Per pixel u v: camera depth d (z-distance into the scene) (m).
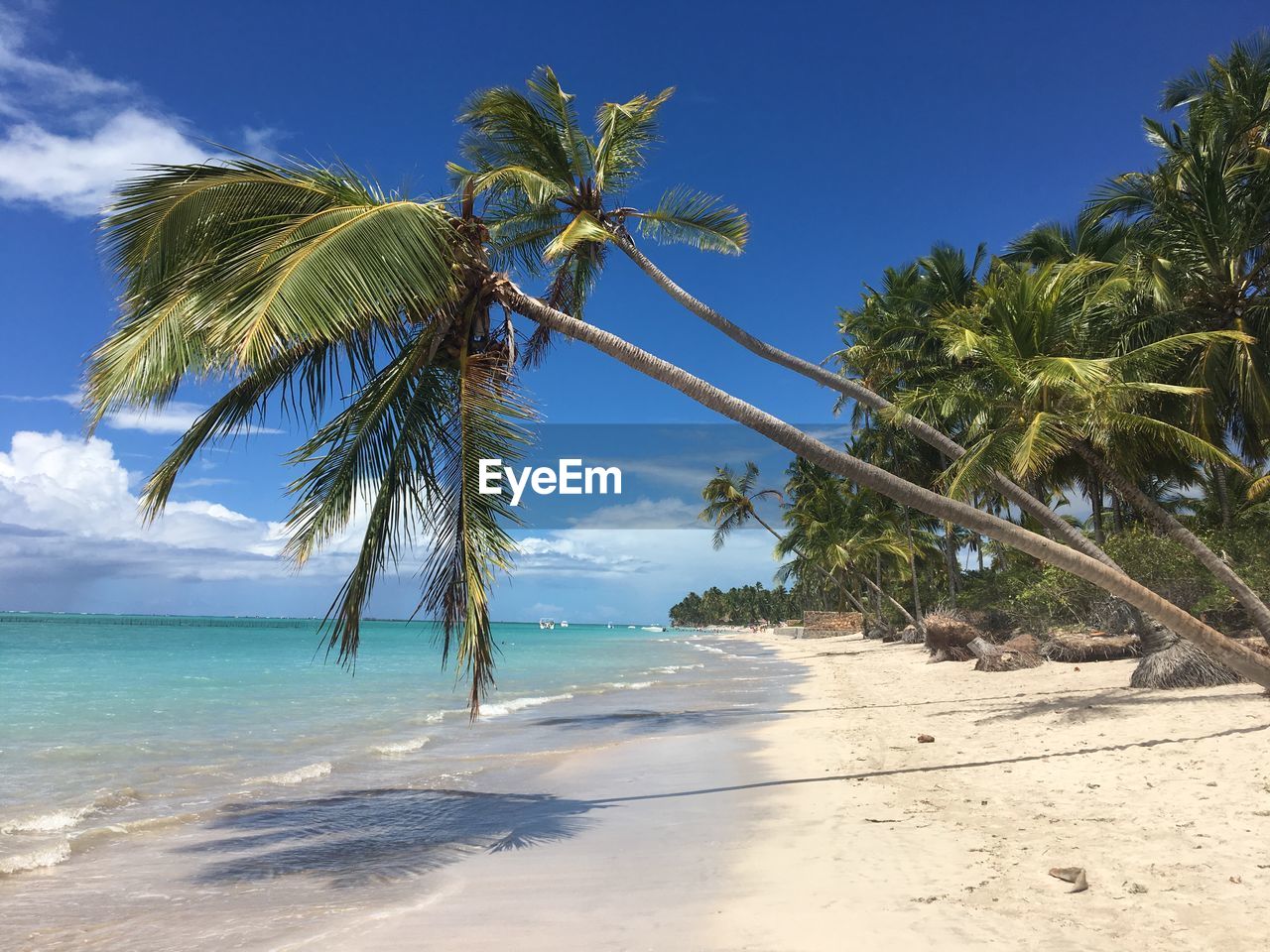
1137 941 4.14
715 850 6.47
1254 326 17.78
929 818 6.95
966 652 24.67
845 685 21.39
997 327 13.59
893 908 4.81
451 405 8.50
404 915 5.21
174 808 8.62
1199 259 18.09
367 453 8.07
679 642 88.19
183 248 7.71
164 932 5.04
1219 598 18.62
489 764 11.20
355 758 11.74
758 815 7.61
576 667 36.59
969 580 46.59
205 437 8.05
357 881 6.06
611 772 10.44
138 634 81.25
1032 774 8.36
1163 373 18.00
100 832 7.60
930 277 28.80
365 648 59.44
